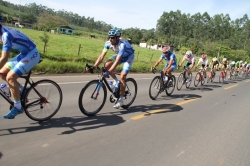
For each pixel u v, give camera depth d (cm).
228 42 9894
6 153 290
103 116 477
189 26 13325
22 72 348
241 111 693
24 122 392
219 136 450
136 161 312
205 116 584
